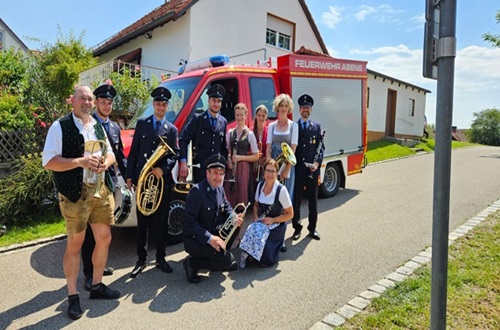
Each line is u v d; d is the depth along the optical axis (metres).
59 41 9.79
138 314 3.39
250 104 6.03
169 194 4.28
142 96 9.16
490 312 3.21
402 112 20.48
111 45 14.77
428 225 5.93
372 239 5.33
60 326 3.20
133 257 4.72
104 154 3.39
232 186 5.00
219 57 6.09
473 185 8.77
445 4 2.12
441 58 2.15
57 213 6.17
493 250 4.55
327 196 7.85
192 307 3.51
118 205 4.12
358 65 8.09
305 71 6.87
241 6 13.30
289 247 5.07
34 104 8.33
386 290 3.72
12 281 4.05
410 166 12.40
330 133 7.46
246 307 3.51
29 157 6.39
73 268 3.39
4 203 5.70
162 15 11.70
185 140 4.61
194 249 3.99
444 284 2.23
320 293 3.76
